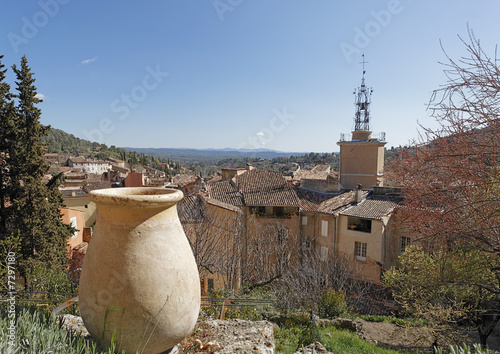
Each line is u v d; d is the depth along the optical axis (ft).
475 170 21.47
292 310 40.01
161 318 9.02
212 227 54.13
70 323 13.92
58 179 61.16
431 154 24.76
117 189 10.70
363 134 93.50
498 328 44.98
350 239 74.02
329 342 31.14
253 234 70.64
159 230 9.37
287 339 25.31
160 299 8.97
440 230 24.72
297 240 77.92
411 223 31.32
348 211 74.28
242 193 80.64
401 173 31.68
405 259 46.75
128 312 8.76
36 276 36.17
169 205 9.61
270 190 82.02
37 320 10.31
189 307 9.73
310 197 87.86
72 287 34.63
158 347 9.45
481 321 39.34
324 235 78.89
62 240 56.70
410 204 30.12
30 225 50.80
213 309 26.30
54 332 9.63
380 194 81.00
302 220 81.35
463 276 34.60
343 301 49.03
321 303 47.24
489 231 22.40
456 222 23.26
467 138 21.97
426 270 38.88
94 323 9.15
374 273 69.36
